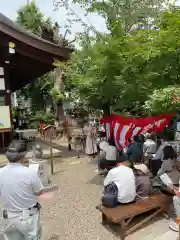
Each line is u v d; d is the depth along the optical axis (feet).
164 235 12.36
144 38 16.05
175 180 15.35
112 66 17.92
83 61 22.30
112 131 21.57
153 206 13.28
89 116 41.37
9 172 8.58
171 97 12.15
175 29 13.67
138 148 15.90
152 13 21.86
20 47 29.99
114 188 13.39
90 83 19.94
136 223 13.73
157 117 18.20
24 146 8.88
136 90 17.81
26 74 45.11
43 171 18.83
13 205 8.46
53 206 16.63
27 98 92.68
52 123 68.18
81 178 22.77
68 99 42.42
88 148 31.73
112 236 12.73
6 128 30.25
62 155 33.27
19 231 8.71
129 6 22.71
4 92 32.37
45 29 53.16
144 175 14.76
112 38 17.40
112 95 20.47
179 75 15.14
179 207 11.98
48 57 31.24
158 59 15.05
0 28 27.91
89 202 17.13
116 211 12.62
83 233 13.08
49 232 13.23
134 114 21.86
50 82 74.28
